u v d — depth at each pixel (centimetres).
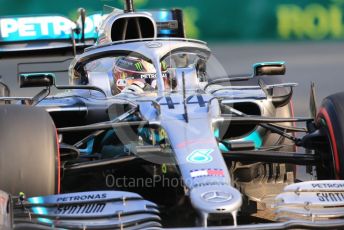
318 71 6169
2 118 2125
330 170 2311
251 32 8000
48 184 2088
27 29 3694
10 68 6556
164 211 2339
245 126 2711
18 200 1967
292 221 1902
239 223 2586
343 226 1923
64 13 7600
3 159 2059
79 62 2853
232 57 7050
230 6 8006
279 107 2825
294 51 7300
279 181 2733
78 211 1956
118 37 2881
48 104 2741
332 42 7775
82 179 2634
